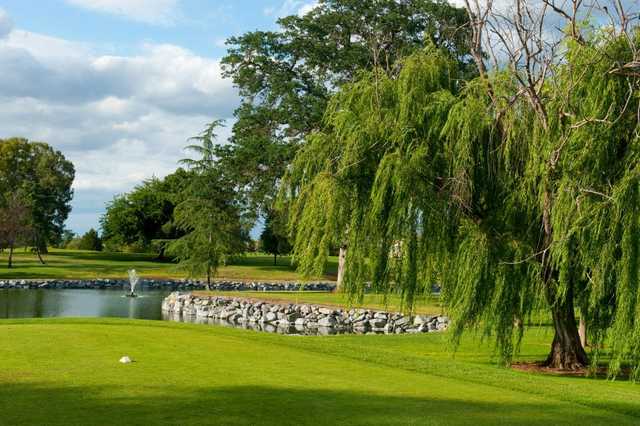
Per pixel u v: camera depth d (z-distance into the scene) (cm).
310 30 4084
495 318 1397
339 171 1476
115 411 713
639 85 1293
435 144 1466
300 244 1597
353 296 1556
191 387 844
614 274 1280
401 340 2081
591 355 1452
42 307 3588
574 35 1323
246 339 1320
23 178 8138
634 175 1217
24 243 6444
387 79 1562
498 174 1450
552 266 1341
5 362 976
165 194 7425
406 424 711
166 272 6066
